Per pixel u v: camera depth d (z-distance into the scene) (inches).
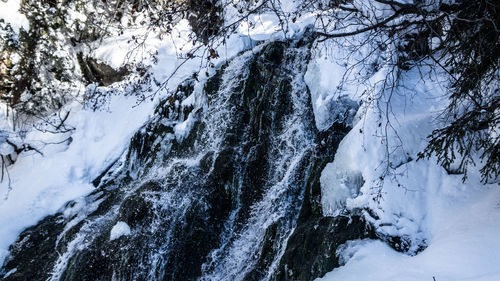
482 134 205.6
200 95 387.2
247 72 362.6
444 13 167.6
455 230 190.1
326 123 285.4
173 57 451.8
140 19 471.5
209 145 360.5
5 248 366.3
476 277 154.9
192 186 324.8
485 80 193.5
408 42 255.9
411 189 215.5
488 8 174.4
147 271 296.8
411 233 202.2
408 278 171.3
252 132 342.3
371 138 230.2
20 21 451.2
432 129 229.0
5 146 436.1
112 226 331.0
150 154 392.5
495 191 198.7
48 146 437.7
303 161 288.2
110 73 468.4
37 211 390.0
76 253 327.3
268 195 305.4
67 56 469.4
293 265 227.0
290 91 332.2
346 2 214.5
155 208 318.0
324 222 231.8
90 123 446.0
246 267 276.7
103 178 402.9
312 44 320.5
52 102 470.6
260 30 409.4
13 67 456.1
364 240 207.2
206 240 305.3
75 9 465.4
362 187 222.7
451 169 215.8
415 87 255.3
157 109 409.7
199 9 189.0
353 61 273.3
